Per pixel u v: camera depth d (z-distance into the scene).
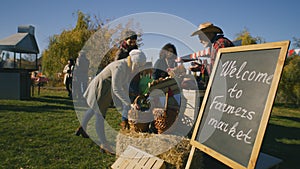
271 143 4.04
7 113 5.46
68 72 8.91
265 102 1.71
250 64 1.96
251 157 1.65
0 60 11.48
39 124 4.50
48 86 15.10
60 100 8.22
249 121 1.79
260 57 1.89
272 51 1.80
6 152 3.02
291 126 5.58
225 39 2.72
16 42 9.68
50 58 15.23
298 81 10.08
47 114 5.52
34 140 3.53
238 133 1.84
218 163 2.69
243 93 1.93
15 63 11.25
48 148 3.21
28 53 11.81
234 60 2.13
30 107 6.43
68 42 14.49
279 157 3.33
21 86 8.11
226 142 1.91
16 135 3.73
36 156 2.93
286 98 10.38
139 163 2.36
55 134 3.86
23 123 4.54
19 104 6.89
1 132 3.86
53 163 2.76
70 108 6.50
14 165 2.66
